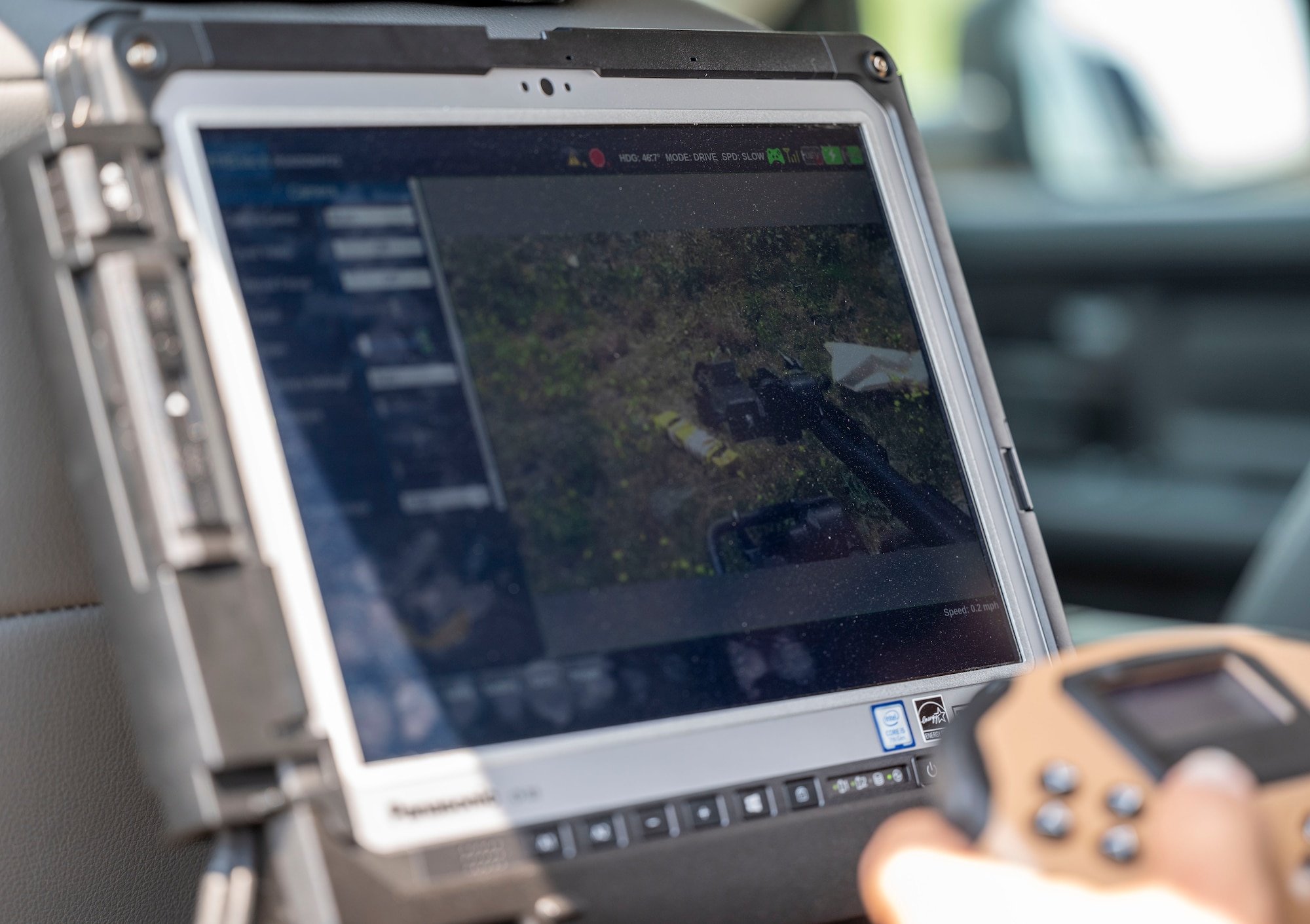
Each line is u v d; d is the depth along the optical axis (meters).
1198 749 0.40
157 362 0.51
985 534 0.69
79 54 0.56
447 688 0.53
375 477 0.55
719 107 0.70
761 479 0.63
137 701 0.51
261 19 0.59
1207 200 2.75
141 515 0.51
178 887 0.64
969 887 0.39
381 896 0.49
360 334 0.56
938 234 0.75
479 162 0.62
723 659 0.59
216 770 0.48
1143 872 0.37
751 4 2.31
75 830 0.61
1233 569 2.53
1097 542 2.67
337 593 0.52
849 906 0.57
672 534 0.60
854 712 0.61
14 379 0.59
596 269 0.63
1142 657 0.44
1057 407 2.85
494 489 0.57
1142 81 2.92
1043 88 2.98
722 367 0.64
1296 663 0.44
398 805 0.50
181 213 0.55
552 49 0.66
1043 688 0.43
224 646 0.49
